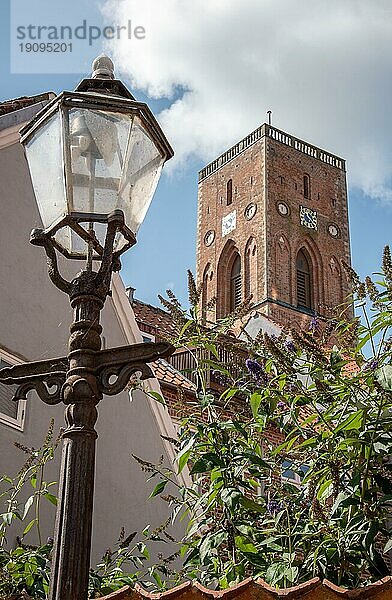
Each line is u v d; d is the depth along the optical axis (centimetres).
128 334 1338
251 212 6900
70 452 359
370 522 467
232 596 361
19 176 1230
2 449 1061
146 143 419
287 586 468
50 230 399
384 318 511
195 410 635
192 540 611
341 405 515
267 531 514
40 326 1192
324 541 477
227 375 603
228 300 6894
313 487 502
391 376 488
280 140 7094
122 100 411
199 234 7288
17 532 1045
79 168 398
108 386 371
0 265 1155
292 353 572
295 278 6738
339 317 579
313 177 7156
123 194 402
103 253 393
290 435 530
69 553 339
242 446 556
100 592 556
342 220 7206
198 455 566
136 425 1270
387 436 488
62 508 348
